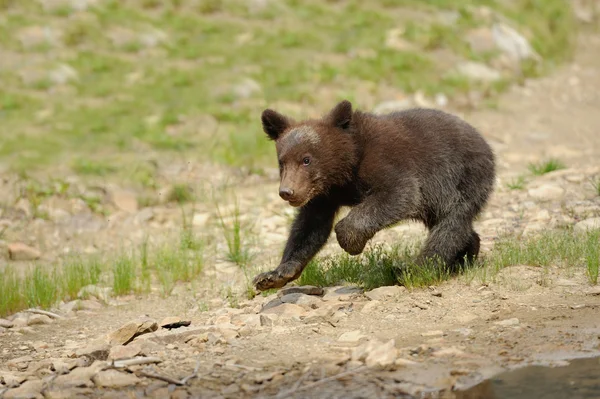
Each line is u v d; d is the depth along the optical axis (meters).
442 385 7.41
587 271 10.30
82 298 12.30
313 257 11.15
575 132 20.27
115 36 25.55
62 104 21.92
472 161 11.16
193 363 8.51
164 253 13.50
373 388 7.47
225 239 14.70
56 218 16.30
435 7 26.98
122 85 22.98
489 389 7.27
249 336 9.34
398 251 12.32
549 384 7.29
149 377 8.12
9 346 10.08
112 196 17.22
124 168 18.48
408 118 11.09
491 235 12.88
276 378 7.87
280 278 10.63
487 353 8.09
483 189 11.33
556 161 17.03
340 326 9.38
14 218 16.28
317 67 23.66
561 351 7.99
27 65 23.55
